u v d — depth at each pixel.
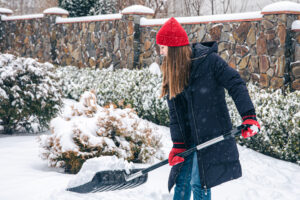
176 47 2.66
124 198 3.55
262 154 5.98
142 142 4.75
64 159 4.39
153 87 8.30
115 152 4.42
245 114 2.46
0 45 16.48
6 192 3.38
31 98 6.41
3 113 6.30
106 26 11.59
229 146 2.66
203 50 2.65
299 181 4.56
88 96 4.81
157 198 3.64
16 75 6.26
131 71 9.59
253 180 4.46
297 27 7.24
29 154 4.95
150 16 10.82
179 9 16.72
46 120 6.74
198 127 2.64
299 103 5.64
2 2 27.58
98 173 3.35
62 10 13.80
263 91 6.62
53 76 6.98
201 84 2.61
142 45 10.62
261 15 7.61
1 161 4.46
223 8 15.67
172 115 2.91
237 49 8.11
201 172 2.63
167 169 4.55
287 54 7.35
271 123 5.75
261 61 7.62
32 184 3.63
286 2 7.30
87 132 4.38
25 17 14.97
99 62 11.98
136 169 3.44
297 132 5.37
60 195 3.34
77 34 12.80
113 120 4.51
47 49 14.02
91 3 16.22
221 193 3.88
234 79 2.54
